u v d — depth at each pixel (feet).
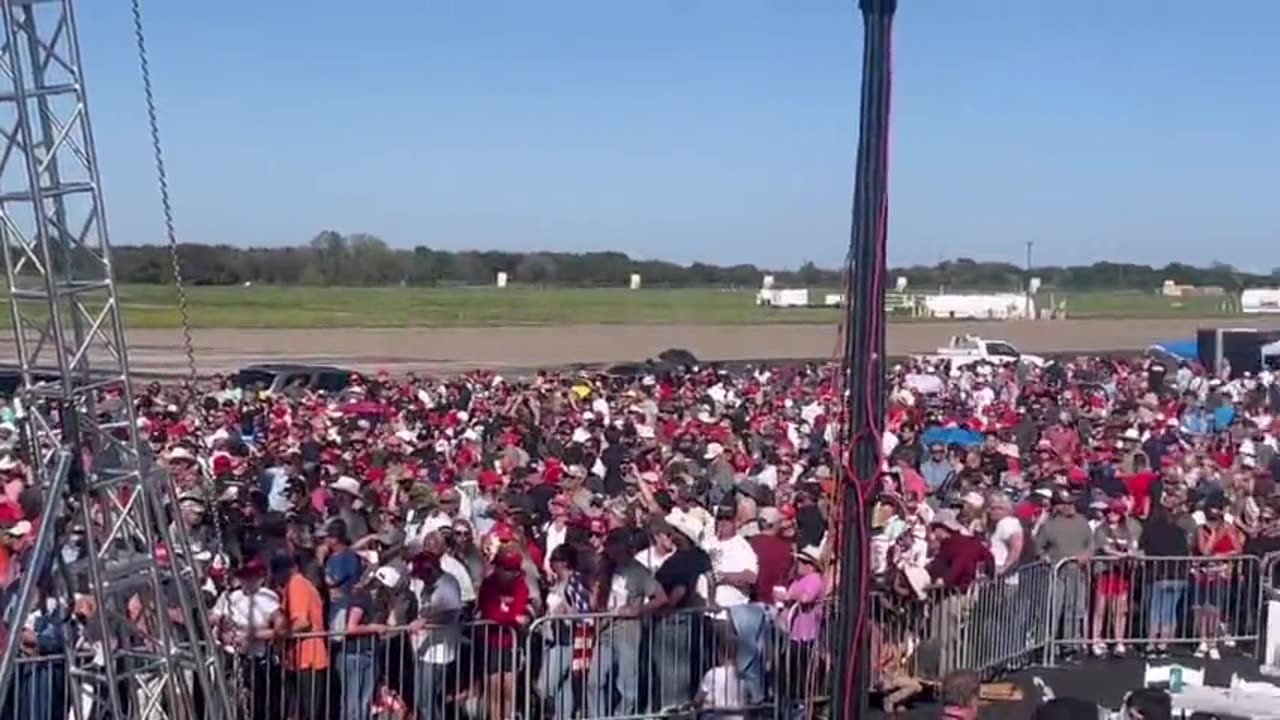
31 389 33.96
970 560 53.57
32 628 38.81
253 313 360.28
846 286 26.16
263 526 50.90
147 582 35.47
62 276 34.04
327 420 101.40
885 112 25.34
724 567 50.26
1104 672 55.88
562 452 85.51
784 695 47.50
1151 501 72.38
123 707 37.27
